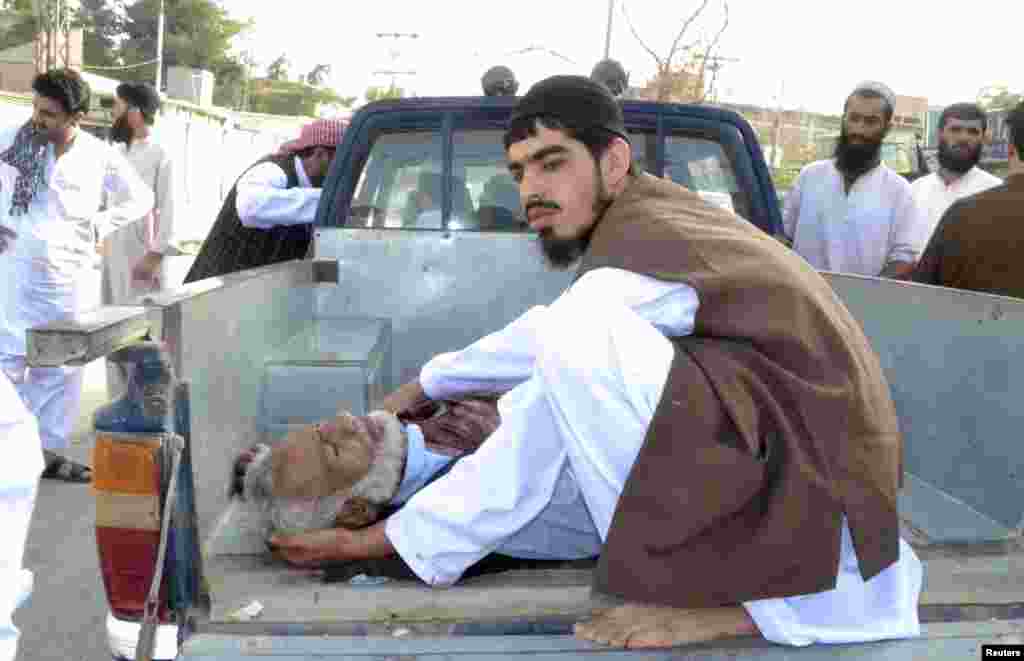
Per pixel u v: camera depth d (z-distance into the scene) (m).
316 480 1.92
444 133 3.32
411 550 1.78
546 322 1.72
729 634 1.65
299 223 3.87
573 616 1.65
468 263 3.19
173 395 1.63
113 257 5.90
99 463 1.61
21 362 4.52
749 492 1.59
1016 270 3.15
